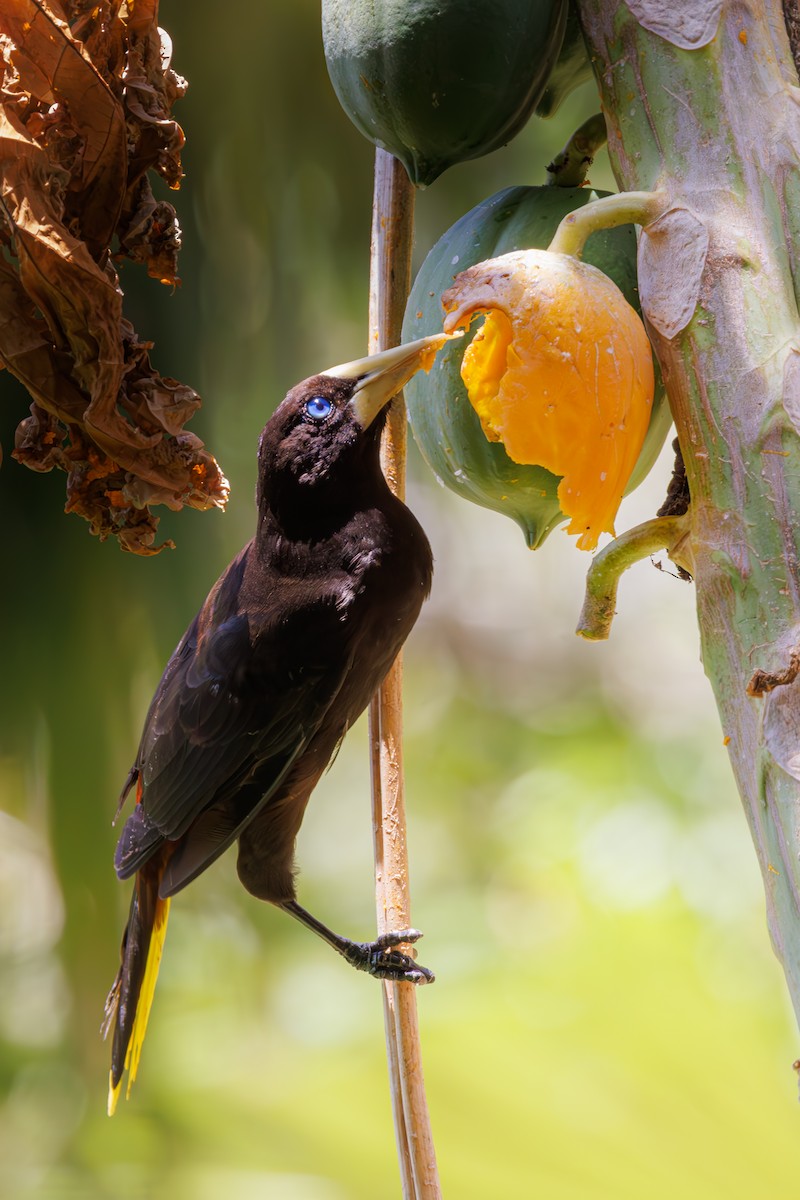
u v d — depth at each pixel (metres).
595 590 6.03
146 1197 9.41
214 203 9.00
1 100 6.10
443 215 11.95
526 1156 7.41
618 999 8.51
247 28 8.98
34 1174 10.09
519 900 14.33
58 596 8.38
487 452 6.12
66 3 6.11
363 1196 8.29
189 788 6.58
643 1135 7.47
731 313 6.00
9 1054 11.29
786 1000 8.91
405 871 6.24
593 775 16.58
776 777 5.97
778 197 6.02
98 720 8.55
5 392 7.93
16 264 6.14
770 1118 7.61
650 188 6.03
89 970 9.06
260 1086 9.66
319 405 6.47
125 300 8.55
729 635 6.00
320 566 6.49
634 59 6.04
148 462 6.15
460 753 18.67
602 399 6.00
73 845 8.72
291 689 6.52
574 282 6.00
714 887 13.32
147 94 6.13
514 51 6.05
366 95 6.08
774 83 6.04
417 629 22.45
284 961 12.73
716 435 6.00
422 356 6.12
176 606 8.70
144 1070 10.82
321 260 9.94
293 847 6.84
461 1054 8.02
